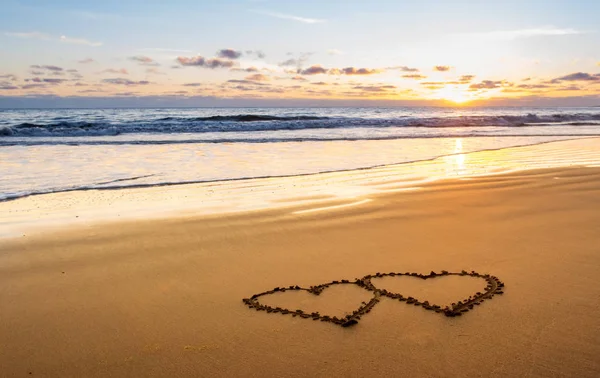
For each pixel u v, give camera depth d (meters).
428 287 5.92
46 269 6.59
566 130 34.75
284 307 5.41
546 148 22.33
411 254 7.13
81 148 20.98
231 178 14.05
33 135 26.53
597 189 11.91
